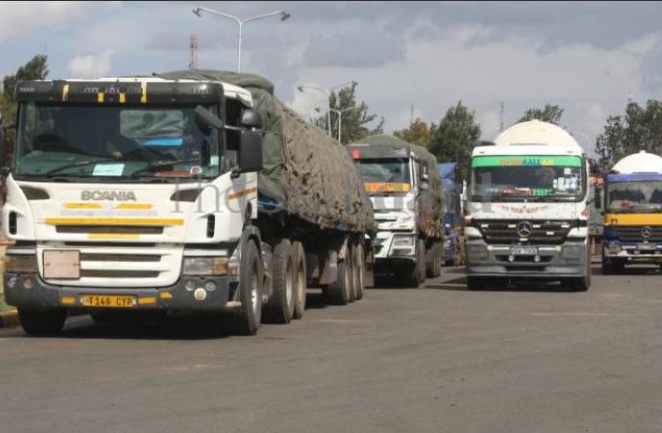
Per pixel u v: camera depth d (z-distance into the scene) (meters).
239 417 11.41
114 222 18.34
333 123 103.19
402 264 37.81
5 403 12.15
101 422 11.06
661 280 43.28
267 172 21.56
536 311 26.28
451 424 11.12
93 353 16.88
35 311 19.69
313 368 15.25
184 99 18.50
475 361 16.19
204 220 18.31
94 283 18.42
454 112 116.25
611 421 11.36
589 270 36.22
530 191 34.81
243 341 18.94
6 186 18.95
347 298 29.41
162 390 13.14
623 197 49.47
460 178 36.84
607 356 16.88
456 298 31.78
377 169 37.53
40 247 18.52
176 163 18.41
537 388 13.55
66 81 18.73
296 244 24.09
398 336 19.95
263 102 21.73
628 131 126.88
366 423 11.14
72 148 18.59
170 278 18.34
